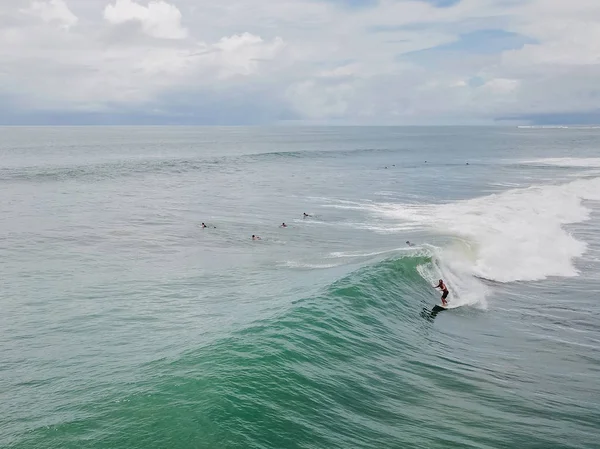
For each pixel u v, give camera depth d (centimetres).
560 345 1689
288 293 2056
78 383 1283
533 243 2866
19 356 1493
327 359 1406
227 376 1205
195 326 1717
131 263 2664
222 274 2452
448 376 1423
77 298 2072
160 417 1044
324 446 1011
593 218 3669
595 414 1241
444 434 1111
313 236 3309
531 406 1268
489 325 1858
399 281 2150
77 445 979
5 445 998
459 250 2666
